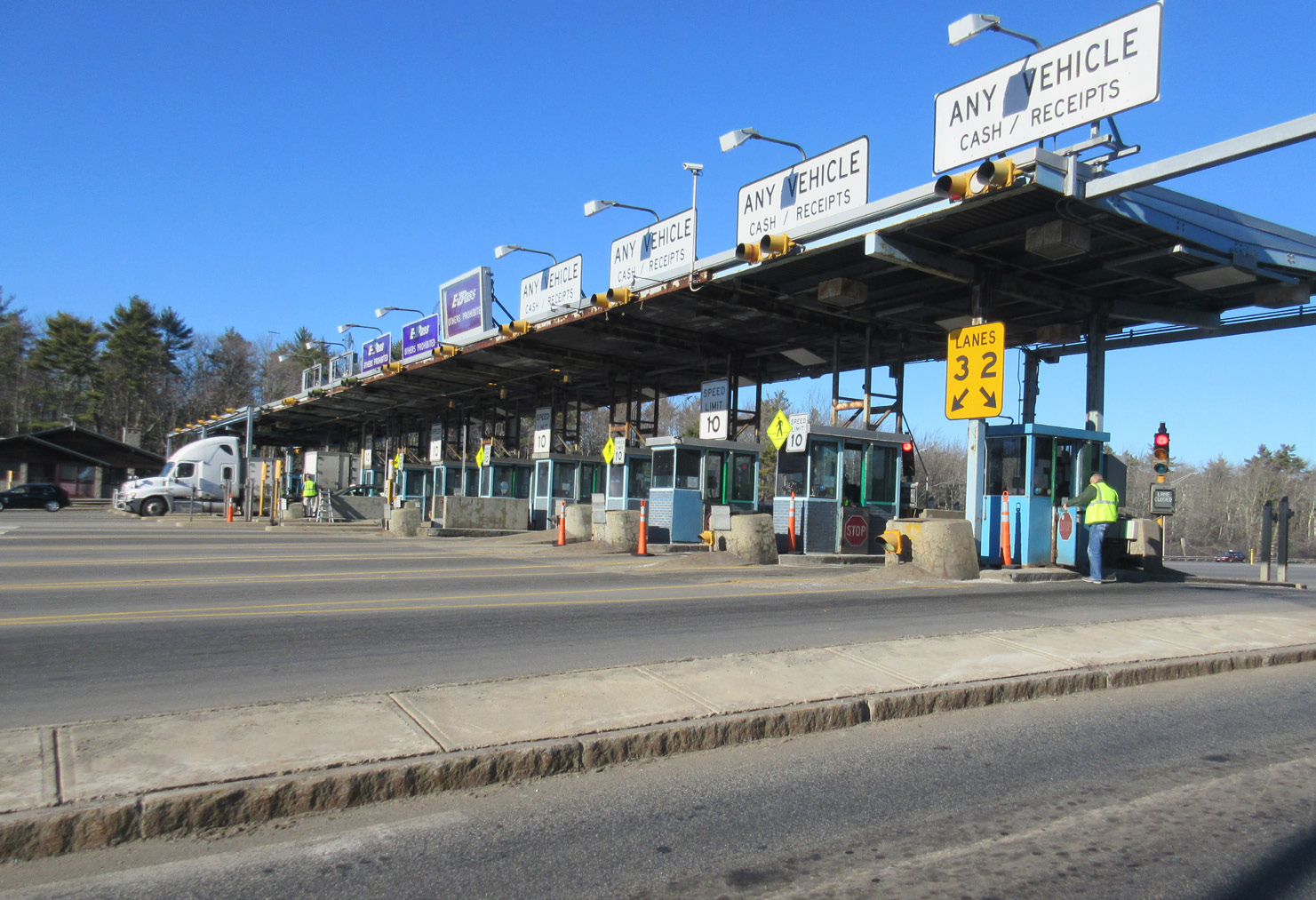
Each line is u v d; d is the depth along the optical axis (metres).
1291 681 8.43
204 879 3.94
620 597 12.66
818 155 17.36
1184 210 14.98
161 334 97.31
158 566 16.91
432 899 3.80
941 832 4.65
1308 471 98.69
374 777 4.86
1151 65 12.02
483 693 6.43
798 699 6.55
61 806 4.25
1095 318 19.11
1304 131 10.35
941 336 25.31
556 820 4.70
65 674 7.17
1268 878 4.15
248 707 5.95
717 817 4.78
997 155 13.84
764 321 24.98
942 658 8.02
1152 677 8.20
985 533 17.38
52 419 88.00
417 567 17.69
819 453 19.77
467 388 41.12
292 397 49.44
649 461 26.48
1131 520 18.05
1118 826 4.76
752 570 17.22
